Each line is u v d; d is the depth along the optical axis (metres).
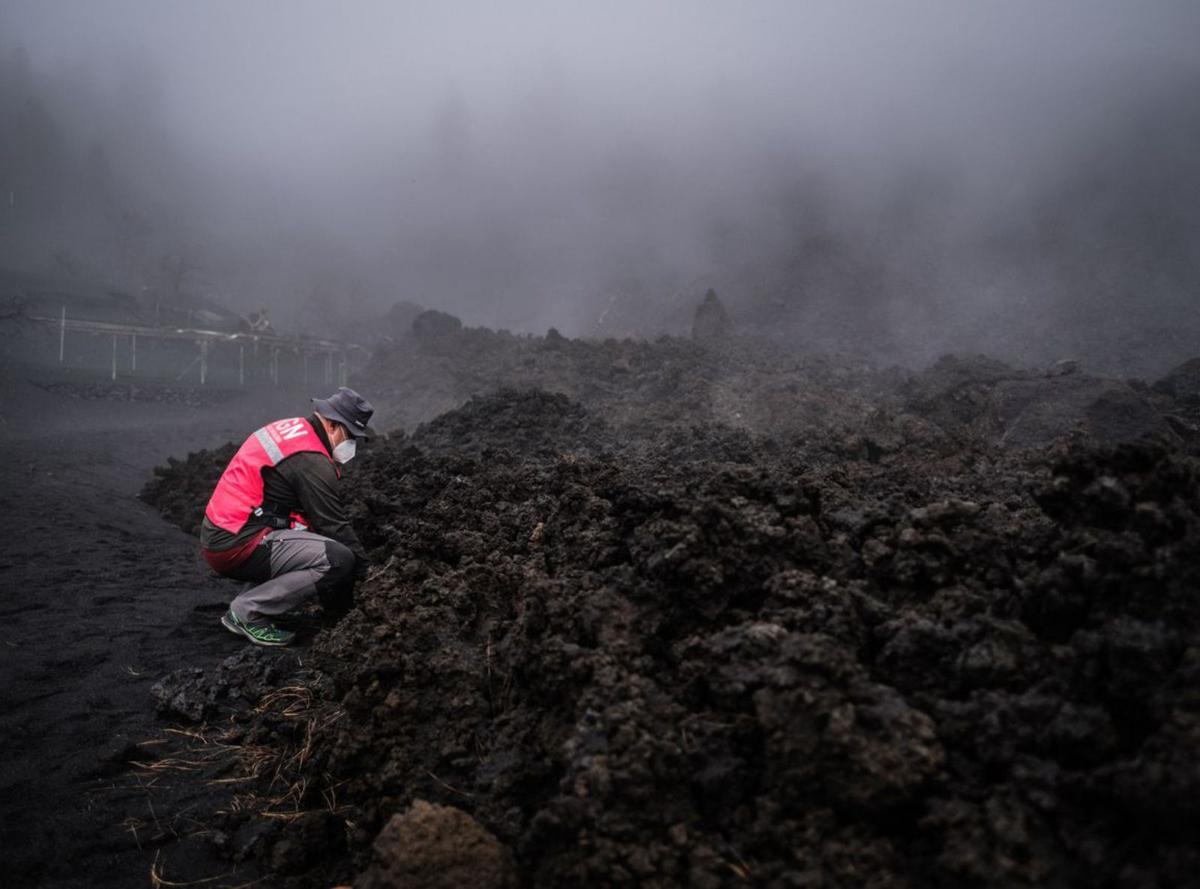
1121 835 1.63
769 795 1.96
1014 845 1.65
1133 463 2.40
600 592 2.69
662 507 3.09
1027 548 2.60
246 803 2.97
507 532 4.29
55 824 2.81
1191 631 1.93
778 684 2.01
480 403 12.15
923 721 1.95
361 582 4.36
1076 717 1.84
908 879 1.73
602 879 1.92
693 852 1.91
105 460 15.97
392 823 2.19
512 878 2.12
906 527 2.80
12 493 9.69
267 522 4.52
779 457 9.09
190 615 5.26
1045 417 12.62
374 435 4.74
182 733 3.54
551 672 2.48
